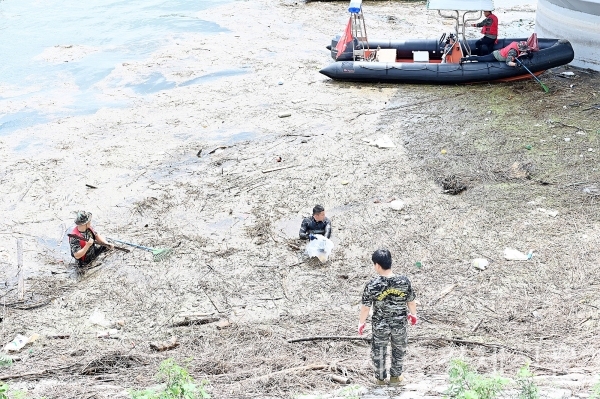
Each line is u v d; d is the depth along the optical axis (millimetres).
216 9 22688
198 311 8062
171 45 18969
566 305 7684
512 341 7020
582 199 10055
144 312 8094
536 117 13250
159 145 12742
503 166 11273
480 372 6277
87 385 6422
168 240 9617
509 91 14672
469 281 8289
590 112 13336
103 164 12016
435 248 9055
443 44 16297
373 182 11008
